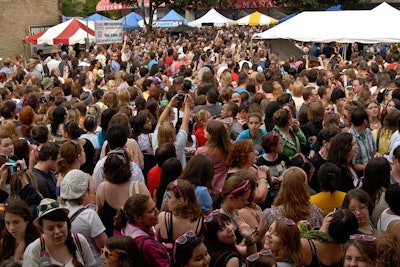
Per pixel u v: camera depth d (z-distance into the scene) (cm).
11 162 593
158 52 2181
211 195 595
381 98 1024
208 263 380
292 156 705
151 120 838
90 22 2444
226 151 620
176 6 4625
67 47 2733
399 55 1684
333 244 423
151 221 443
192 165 543
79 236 443
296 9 4681
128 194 528
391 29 1489
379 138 759
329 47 2227
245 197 473
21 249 452
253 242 442
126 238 404
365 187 532
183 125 718
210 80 1189
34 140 756
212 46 2491
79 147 594
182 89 1070
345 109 848
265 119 812
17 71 1619
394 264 407
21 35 2856
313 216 500
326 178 534
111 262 397
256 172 591
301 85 1030
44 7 2998
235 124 830
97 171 601
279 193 506
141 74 1347
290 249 411
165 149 607
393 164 578
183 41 2919
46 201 425
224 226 404
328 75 1280
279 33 1599
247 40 2767
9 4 2784
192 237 377
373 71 1345
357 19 1545
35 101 971
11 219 445
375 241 385
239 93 989
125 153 550
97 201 538
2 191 541
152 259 425
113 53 2148
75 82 1377
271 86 1028
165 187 566
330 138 648
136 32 4406
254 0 5428
